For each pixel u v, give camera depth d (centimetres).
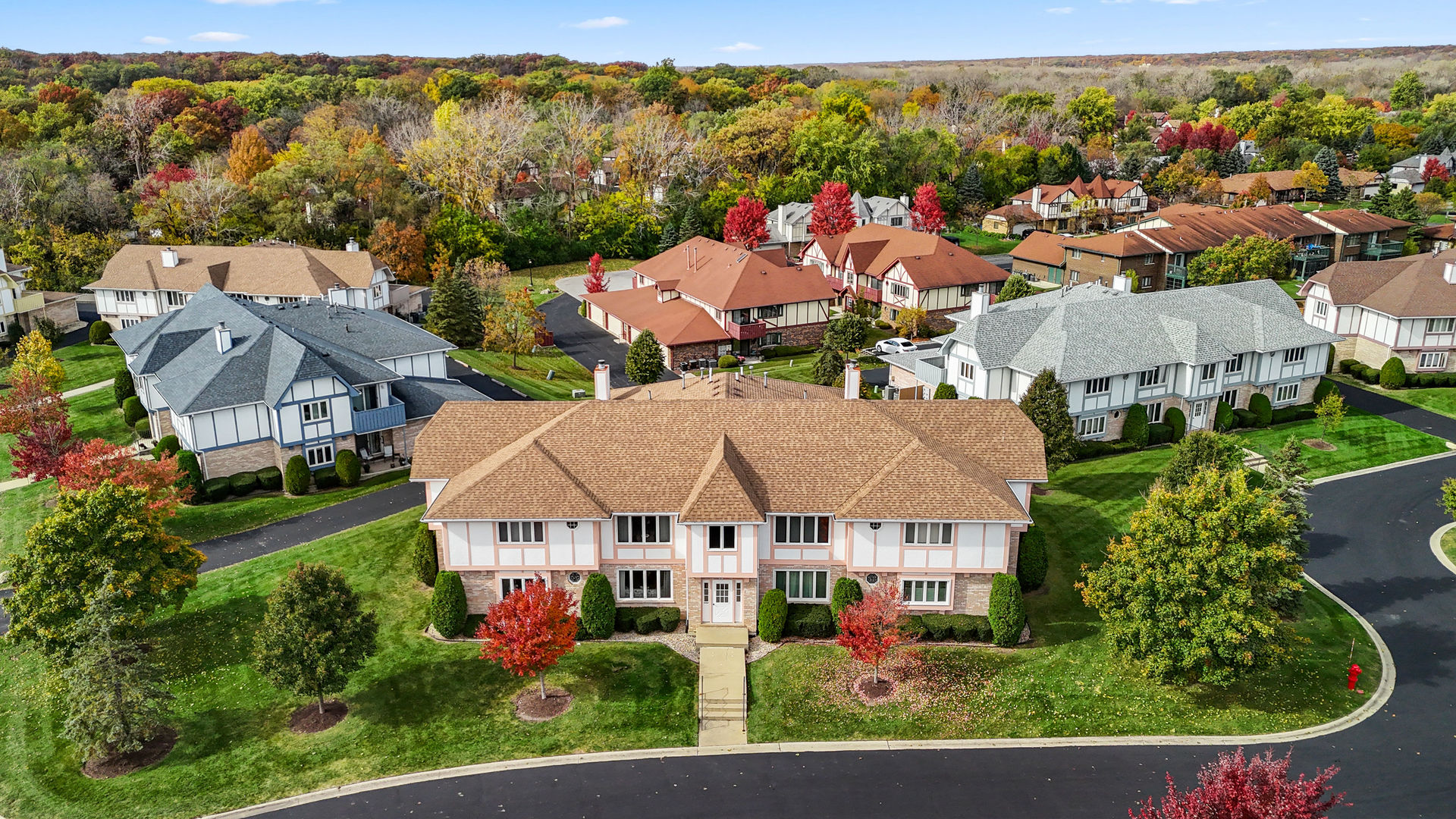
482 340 9112
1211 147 18462
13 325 8544
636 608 4222
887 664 3941
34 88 16875
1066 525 5050
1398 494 5519
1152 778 3325
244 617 4331
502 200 13650
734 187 14712
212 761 3491
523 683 3869
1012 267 12444
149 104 14300
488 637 3703
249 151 13162
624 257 13512
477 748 3525
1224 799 2484
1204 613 3516
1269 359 6638
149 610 3969
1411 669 3928
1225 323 6638
